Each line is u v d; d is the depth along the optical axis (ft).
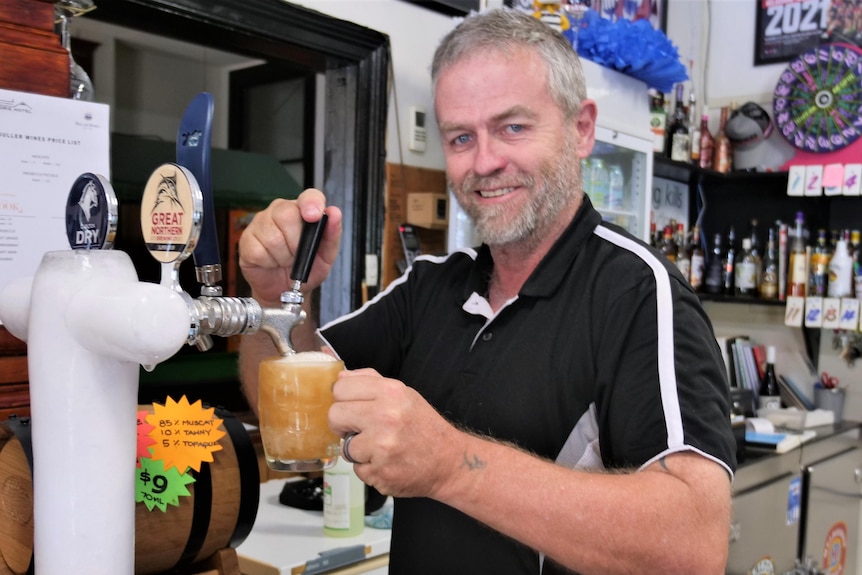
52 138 3.99
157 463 3.30
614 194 9.80
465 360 4.32
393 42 8.87
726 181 12.60
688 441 3.31
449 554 4.08
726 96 12.92
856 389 11.56
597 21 9.04
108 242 2.57
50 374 2.46
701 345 3.58
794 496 9.67
